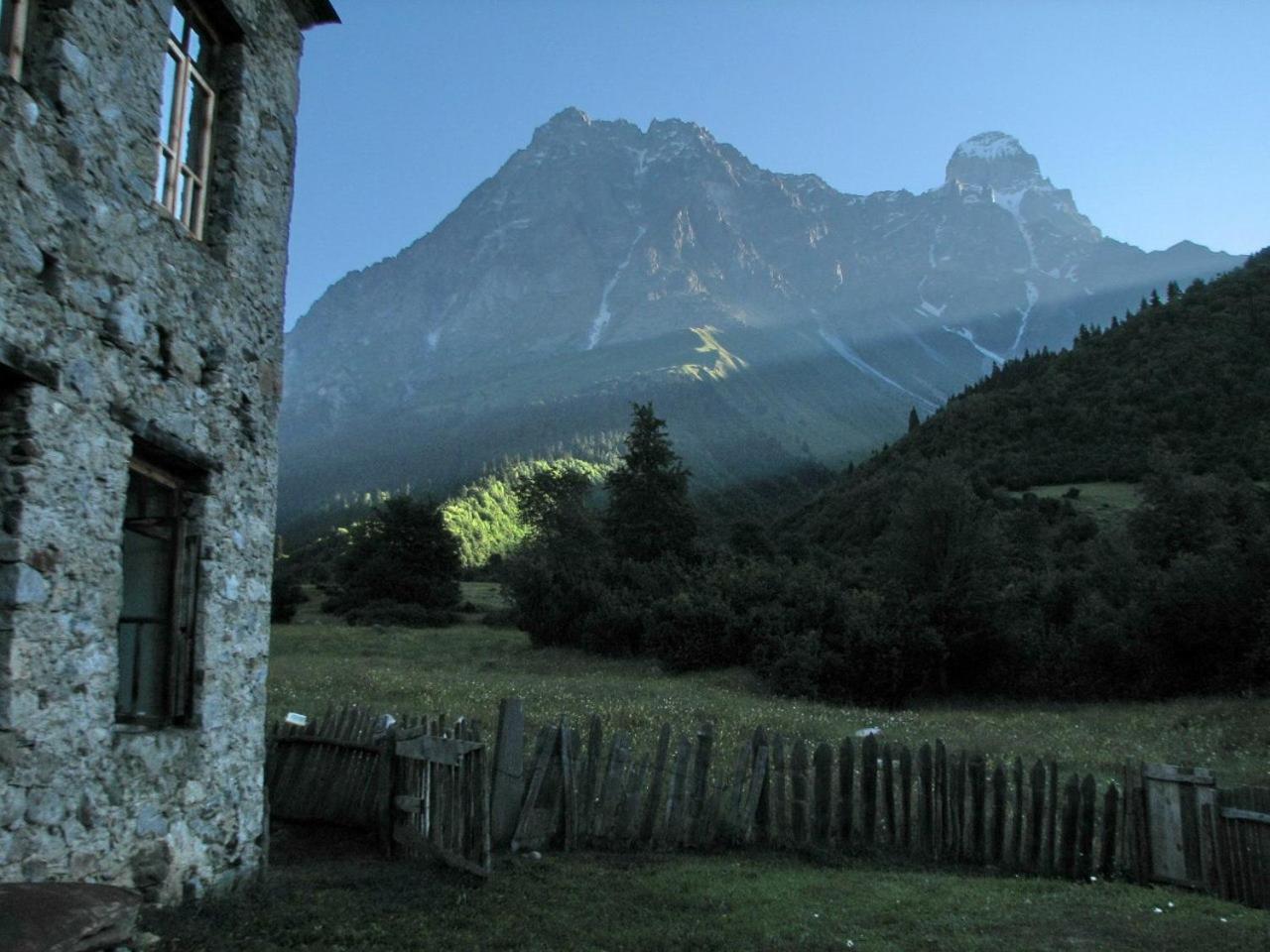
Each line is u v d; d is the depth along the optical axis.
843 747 11.09
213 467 7.14
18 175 5.04
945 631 32.34
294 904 6.93
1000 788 10.78
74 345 5.52
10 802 4.94
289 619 56.41
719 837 10.53
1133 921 7.79
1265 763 16.55
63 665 5.38
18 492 5.11
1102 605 33.84
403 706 19.42
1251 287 99.88
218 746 7.07
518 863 8.91
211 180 7.50
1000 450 88.00
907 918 7.70
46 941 3.80
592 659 37.56
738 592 37.88
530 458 173.25
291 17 8.65
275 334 8.30
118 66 5.95
